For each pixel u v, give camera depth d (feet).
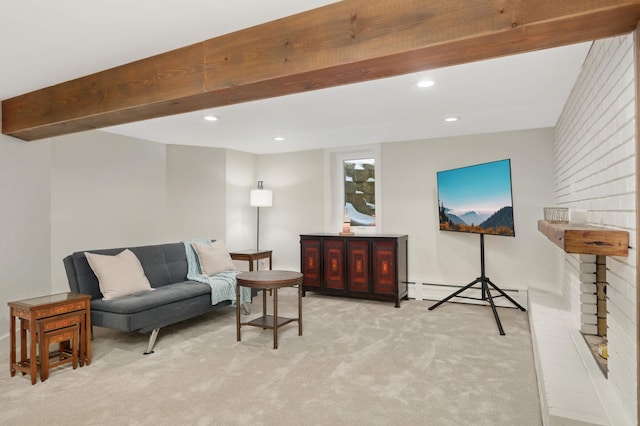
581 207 8.95
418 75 9.18
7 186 11.25
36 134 10.88
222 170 19.08
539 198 15.10
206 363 9.71
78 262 11.12
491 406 7.48
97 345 11.10
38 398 7.88
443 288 16.74
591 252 5.54
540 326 9.53
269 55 6.51
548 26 4.82
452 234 16.67
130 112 8.50
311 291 17.63
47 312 8.87
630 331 5.28
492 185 13.07
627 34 5.07
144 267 12.85
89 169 14.75
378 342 11.23
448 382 8.55
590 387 6.18
